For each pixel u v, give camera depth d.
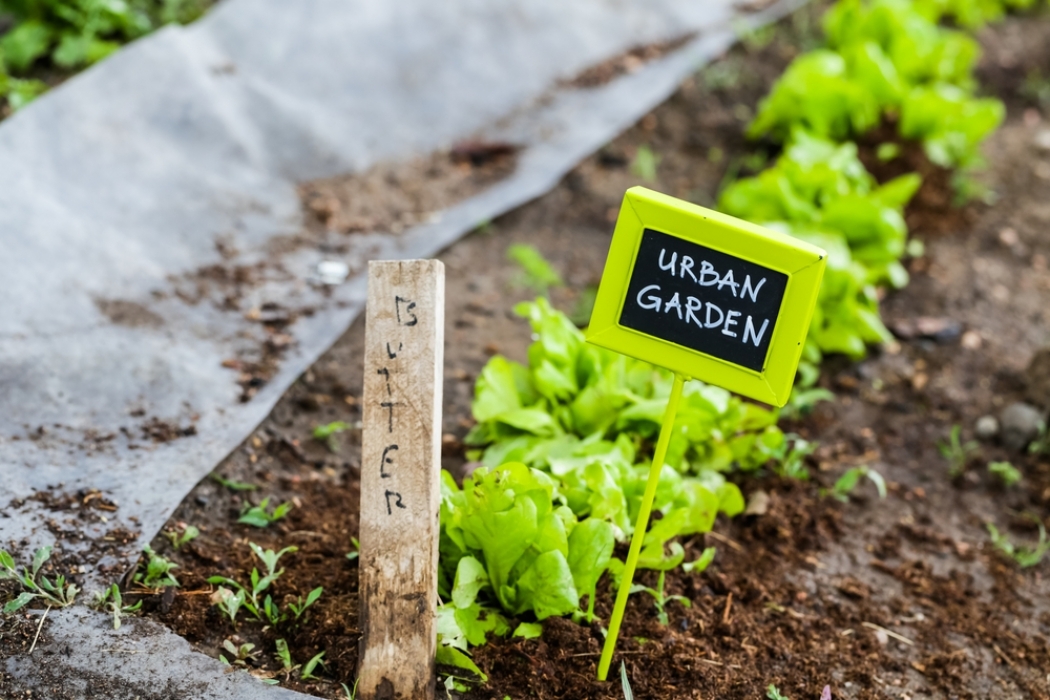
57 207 1.14
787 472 1.06
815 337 1.18
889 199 1.27
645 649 0.88
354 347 1.13
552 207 1.36
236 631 0.87
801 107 1.43
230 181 1.25
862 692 0.89
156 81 1.27
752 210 1.25
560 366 1.01
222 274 1.16
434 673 0.83
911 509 1.06
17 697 0.81
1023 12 2.01
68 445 0.97
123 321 1.08
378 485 0.82
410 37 1.49
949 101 1.39
